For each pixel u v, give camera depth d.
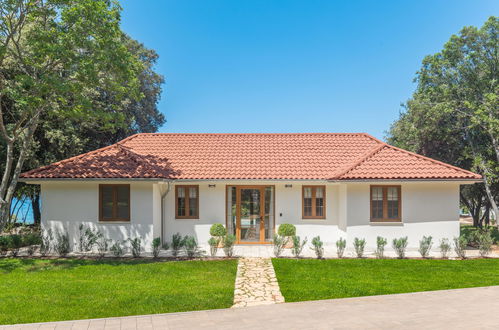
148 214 14.78
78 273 10.99
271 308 7.71
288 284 9.72
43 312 7.38
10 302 8.02
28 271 11.29
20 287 9.31
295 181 15.59
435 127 23.23
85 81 13.92
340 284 9.71
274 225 16.38
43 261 12.78
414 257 13.69
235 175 15.79
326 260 13.04
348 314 7.31
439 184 15.11
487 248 13.95
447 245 13.84
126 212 14.88
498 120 18.34
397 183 14.79
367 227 14.97
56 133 20.72
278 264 12.32
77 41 13.10
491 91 20.41
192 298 8.40
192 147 18.53
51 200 14.84
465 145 23.81
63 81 13.76
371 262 12.70
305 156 17.58
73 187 14.87
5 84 15.51
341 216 15.67
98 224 14.77
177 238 14.34
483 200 29.45
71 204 14.83
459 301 8.20
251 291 9.06
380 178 14.29
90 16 13.30
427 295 8.70
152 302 8.07
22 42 15.94
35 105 13.11
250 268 11.70
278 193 16.39
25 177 14.29
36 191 24.84
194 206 16.47
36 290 9.04
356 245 13.67
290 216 16.33
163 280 10.16
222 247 15.01
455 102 21.11
